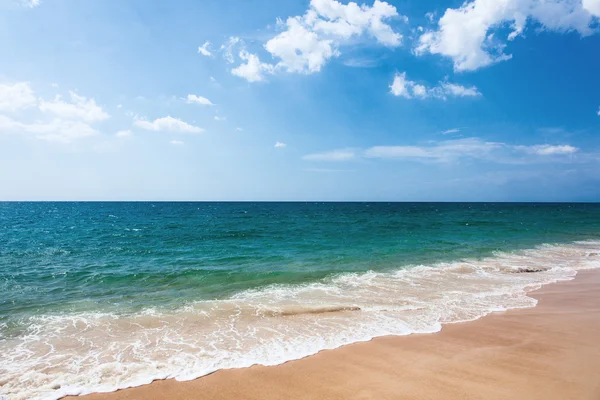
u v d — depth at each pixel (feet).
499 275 43.83
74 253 61.52
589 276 43.29
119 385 17.52
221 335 24.35
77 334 24.41
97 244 73.26
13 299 33.50
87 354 21.13
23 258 56.54
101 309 30.32
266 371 19.06
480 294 35.19
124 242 76.43
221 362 20.13
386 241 76.07
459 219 156.04
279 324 26.63
